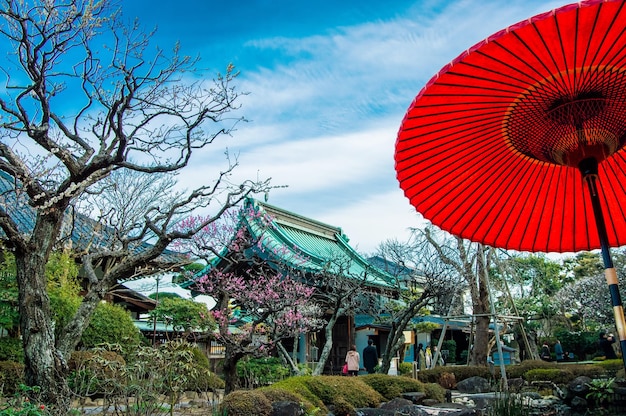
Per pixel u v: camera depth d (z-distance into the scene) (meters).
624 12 1.85
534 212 3.07
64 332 7.91
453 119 2.54
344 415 8.61
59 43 7.73
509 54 2.10
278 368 14.56
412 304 14.38
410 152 2.72
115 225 11.80
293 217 22.64
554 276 33.94
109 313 12.50
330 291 17.52
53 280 12.41
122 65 7.97
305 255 19.12
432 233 17.73
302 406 7.50
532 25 1.93
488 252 17.33
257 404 7.02
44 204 7.66
